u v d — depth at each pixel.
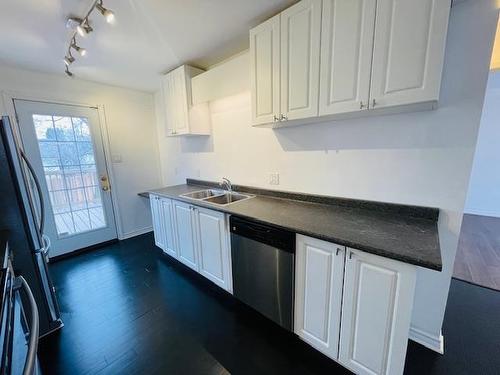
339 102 1.36
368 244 1.10
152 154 3.71
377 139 1.56
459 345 1.51
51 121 2.73
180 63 2.42
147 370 1.40
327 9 1.32
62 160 2.85
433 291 1.46
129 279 2.41
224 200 2.53
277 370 1.39
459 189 1.34
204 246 2.16
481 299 1.93
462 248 2.87
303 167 1.99
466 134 1.27
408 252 1.01
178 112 2.61
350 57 1.28
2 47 1.97
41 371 1.40
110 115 3.19
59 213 2.87
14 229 1.50
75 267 2.67
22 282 1.12
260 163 2.31
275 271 1.53
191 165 3.20
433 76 1.07
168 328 1.73
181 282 2.35
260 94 1.73
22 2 1.41
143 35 1.84
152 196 2.85
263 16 1.63
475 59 1.19
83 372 1.40
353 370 1.27
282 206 1.89
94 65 2.43
